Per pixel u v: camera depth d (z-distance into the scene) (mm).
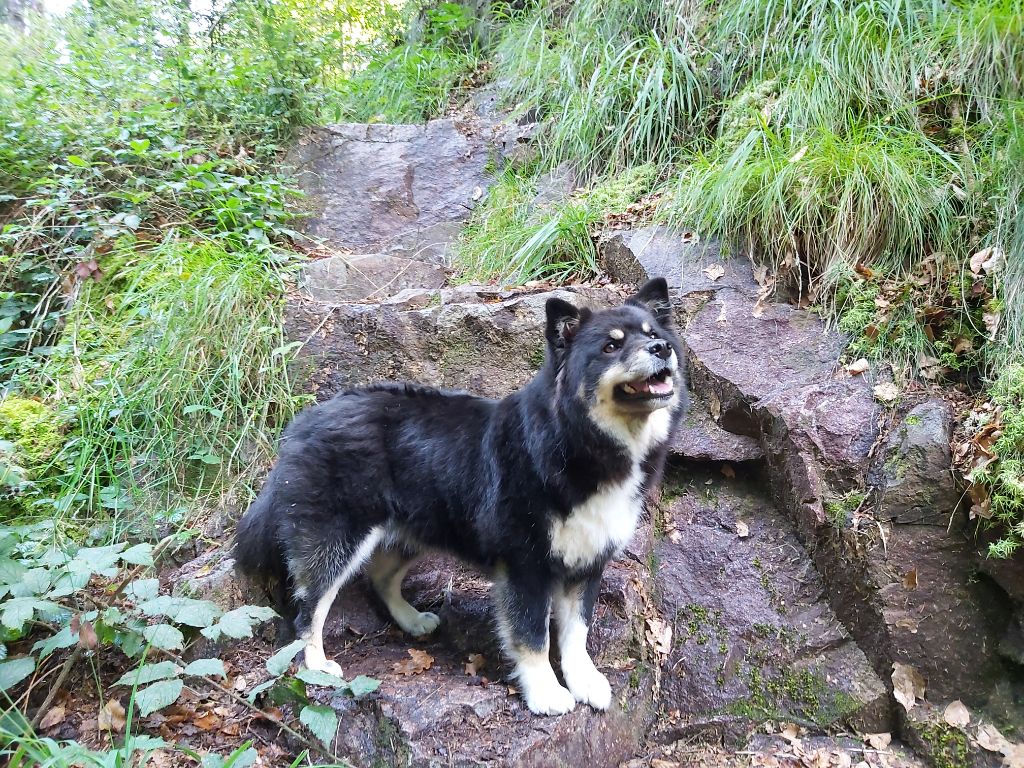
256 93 2375
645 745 1244
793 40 2037
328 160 2357
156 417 1533
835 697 1255
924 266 1564
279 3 2625
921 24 1876
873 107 1837
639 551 1422
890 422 1372
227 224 2021
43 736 1117
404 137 2453
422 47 3191
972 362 1416
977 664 1218
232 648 1274
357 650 1339
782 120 1880
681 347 1308
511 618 1193
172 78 2385
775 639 1319
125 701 1180
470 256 2090
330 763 1108
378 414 1316
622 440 1183
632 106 2201
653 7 2426
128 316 1702
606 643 1285
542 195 2193
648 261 1745
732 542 1436
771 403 1441
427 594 1479
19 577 1125
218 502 1483
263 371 1608
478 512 1230
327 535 1243
